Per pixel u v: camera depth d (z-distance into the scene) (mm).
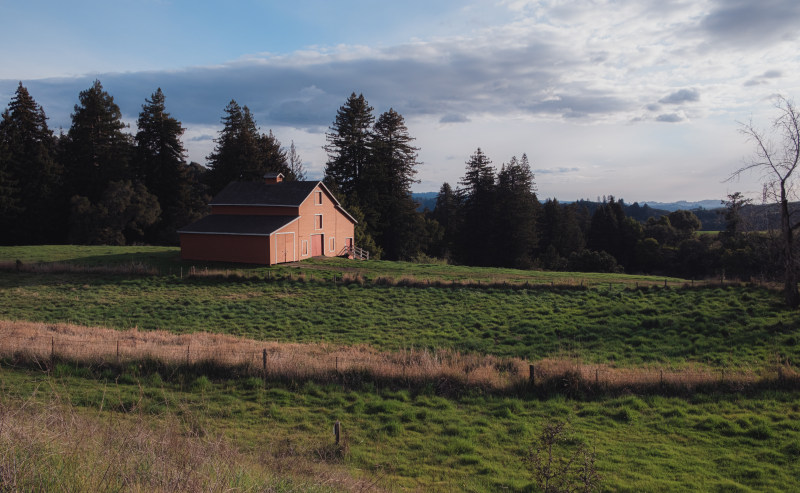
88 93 68188
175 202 72500
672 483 9523
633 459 10648
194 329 24781
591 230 90062
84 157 67500
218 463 6617
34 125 65750
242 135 73000
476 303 29938
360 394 14414
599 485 9289
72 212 62719
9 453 5754
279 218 46812
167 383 14648
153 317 27203
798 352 18359
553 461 9125
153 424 10719
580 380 14859
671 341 20828
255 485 6328
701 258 73688
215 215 49250
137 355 15906
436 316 27094
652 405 13891
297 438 11406
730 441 11586
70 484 5410
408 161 75625
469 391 14641
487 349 20891
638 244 81438
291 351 18312
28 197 62906
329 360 16391
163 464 6070
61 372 14703
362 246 62594
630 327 23125
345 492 7441
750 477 9891
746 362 17797
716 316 23141
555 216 89625
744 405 13648
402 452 10969
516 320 25547
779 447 11172
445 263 61188
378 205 71875
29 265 40031
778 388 14586
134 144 74188
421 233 77938
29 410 7855
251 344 19828
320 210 51125
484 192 77125
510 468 10172
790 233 24703
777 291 26906
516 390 14773
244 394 14227
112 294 33000
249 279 37312
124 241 63188
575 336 22312
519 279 38625
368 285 35500
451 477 9758
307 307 29828
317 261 47531
